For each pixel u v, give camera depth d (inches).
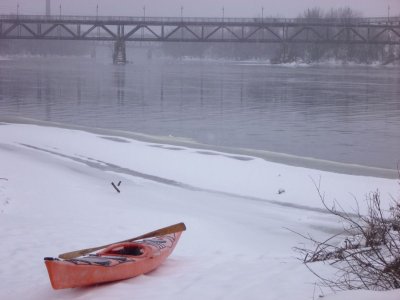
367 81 2837.1
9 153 791.7
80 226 468.1
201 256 365.1
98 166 723.4
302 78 3085.6
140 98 1801.2
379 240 308.0
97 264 288.5
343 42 4013.3
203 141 958.4
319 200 564.7
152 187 621.9
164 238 355.6
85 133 998.4
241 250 409.4
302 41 4087.1
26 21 4072.3
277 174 674.8
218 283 270.7
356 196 573.3
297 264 293.4
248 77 3144.7
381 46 4886.8
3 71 3565.5
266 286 257.1
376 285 244.4
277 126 1167.0
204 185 631.2
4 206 527.5
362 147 913.5
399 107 1572.3
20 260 375.9
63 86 2300.7
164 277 299.1
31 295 296.8
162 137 985.5
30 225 467.5
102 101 1695.4
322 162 766.5
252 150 855.7
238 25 4062.5
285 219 504.7
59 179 640.4
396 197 557.0
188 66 5128.0
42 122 1187.3
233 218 507.5
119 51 5152.6
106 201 557.6
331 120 1273.4
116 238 434.6
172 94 1957.4
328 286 249.4
